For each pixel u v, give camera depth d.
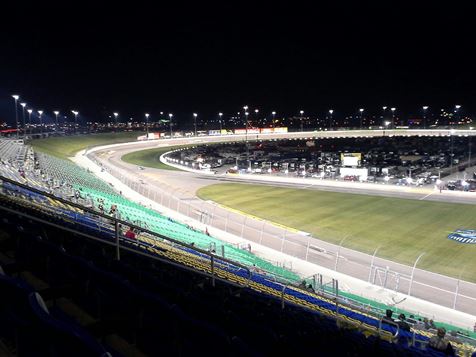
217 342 5.17
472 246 40.25
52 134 133.88
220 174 95.44
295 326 9.15
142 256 12.63
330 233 46.44
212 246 30.27
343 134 154.62
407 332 14.46
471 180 78.38
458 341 16.45
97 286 6.62
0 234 9.85
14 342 4.72
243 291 12.91
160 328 5.86
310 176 91.62
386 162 109.62
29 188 7.82
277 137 152.50
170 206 59.72
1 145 68.56
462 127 181.38
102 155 116.00
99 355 3.51
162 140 137.00
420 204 59.88
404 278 33.62
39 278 7.85
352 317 16.44
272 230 48.12
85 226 13.96
